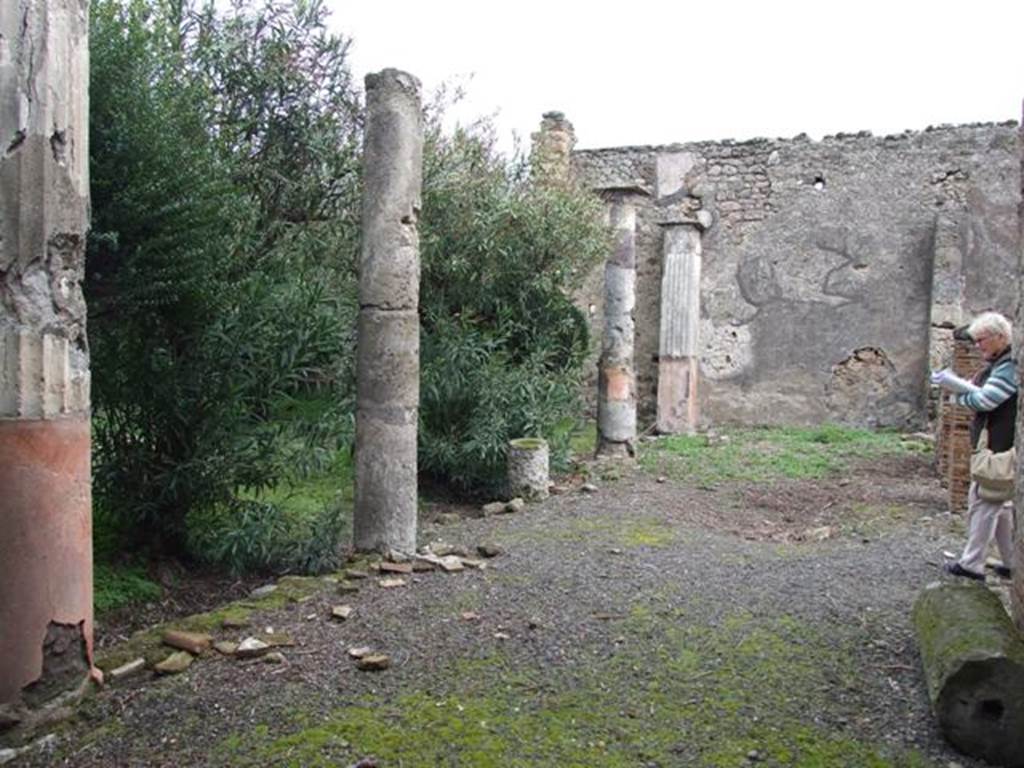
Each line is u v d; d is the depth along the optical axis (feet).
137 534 19.12
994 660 9.84
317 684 11.92
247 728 10.70
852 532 22.74
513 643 13.32
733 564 18.28
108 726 10.93
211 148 18.26
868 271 44.19
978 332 16.98
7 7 10.46
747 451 37.14
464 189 27.50
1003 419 16.88
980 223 42.37
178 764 9.93
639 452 36.96
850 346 44.47
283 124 22.94
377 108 18.38
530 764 9.74
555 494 27.68
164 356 17.93
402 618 14.43
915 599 15.78
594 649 13.10
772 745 10.20
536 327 30.35
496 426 26.81
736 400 46.37
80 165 11.26
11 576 10.75
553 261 29.81
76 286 11.32
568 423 34.19
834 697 11.49
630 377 34.45
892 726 10.70
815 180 45.24
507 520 23.36
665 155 48.11
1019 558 11.04
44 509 10.97
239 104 22.21
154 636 13.62
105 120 15.96
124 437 18.53
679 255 45.78
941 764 9.80
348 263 24.30
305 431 20.44
